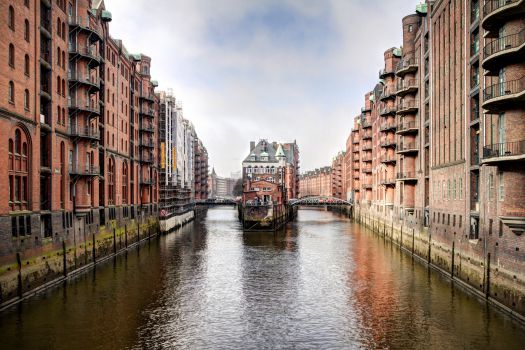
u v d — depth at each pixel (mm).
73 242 38938
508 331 23484
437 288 33344
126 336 23453
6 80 28359
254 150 133375
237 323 25812
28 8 31656
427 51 47531
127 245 55000
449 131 38969
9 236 27906
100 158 48750
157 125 78875
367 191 88938
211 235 71875
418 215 48906
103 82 49281
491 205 28609
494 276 27984
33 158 31984
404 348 21875
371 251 52938
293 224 95875
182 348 22000
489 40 29906
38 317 26109
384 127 62438
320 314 27500
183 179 107312
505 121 25438
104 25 49688
